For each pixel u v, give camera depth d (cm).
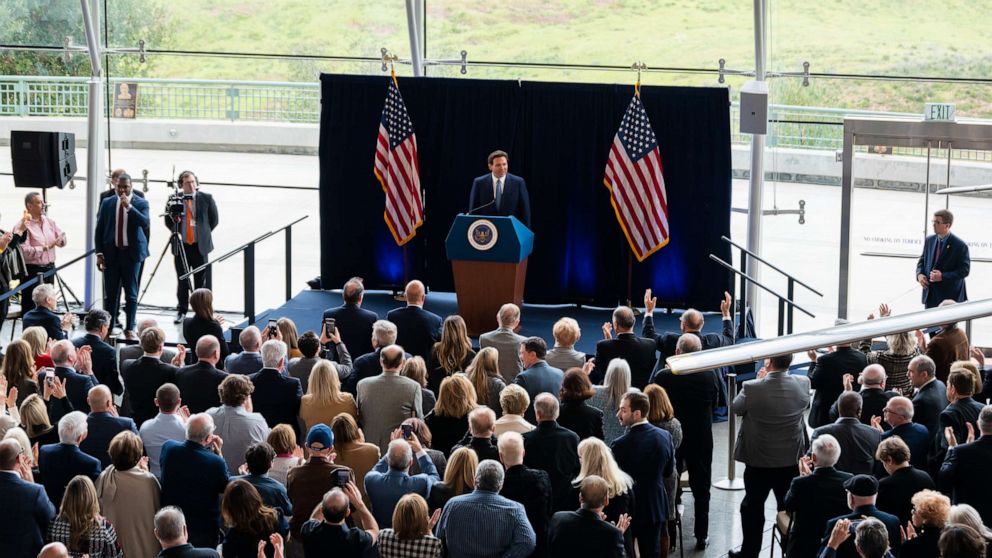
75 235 1645
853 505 678
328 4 1526
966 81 1377
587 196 1466
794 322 1487
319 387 859
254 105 1573
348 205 1509
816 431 825
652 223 1390
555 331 987
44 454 745
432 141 1478
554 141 1459
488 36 1502
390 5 1511
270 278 1622
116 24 1563
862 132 1366
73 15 1556
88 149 1577
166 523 614
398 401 853
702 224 1446
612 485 717
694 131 1427
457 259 1277
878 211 1380
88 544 672
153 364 921
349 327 1092
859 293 1400
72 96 1583
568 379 820
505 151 1464
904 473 737
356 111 1485
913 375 906
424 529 633
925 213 1364
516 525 647
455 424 826
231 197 1608
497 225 1262
